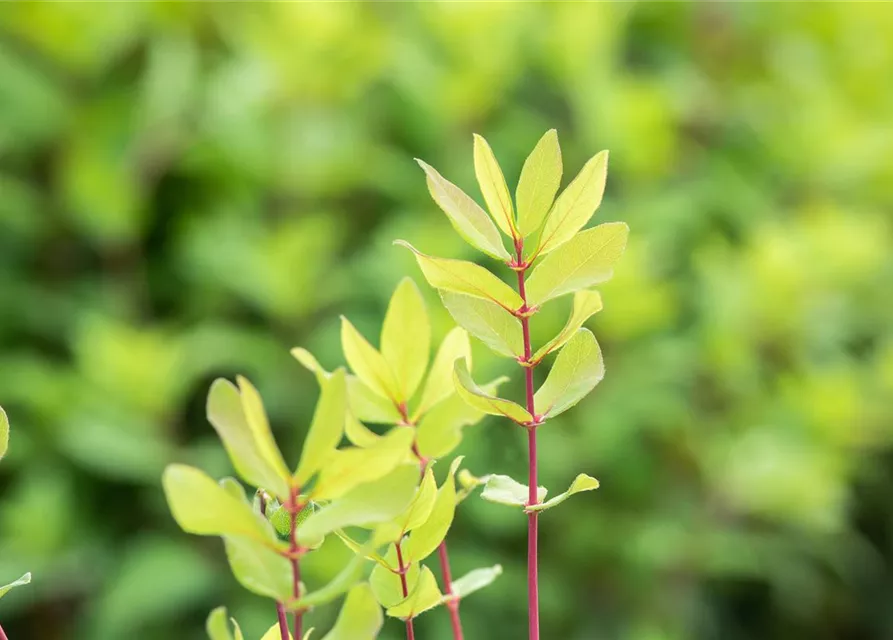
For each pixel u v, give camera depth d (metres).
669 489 2.77
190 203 2.78
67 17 2.54
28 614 2.67
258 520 0.82
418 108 2.74
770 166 3.04
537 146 0.89
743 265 2.74
